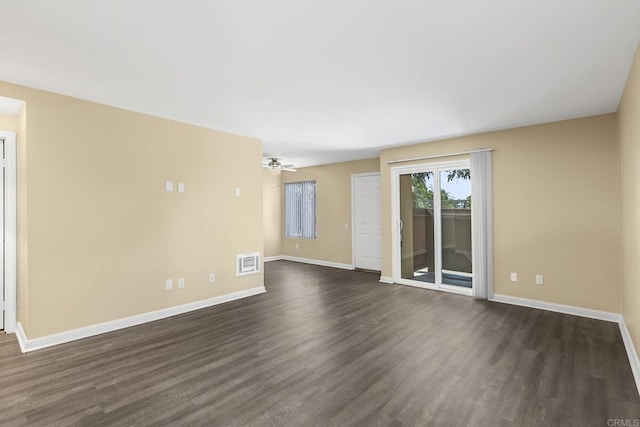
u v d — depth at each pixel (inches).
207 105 136.3
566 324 141.3
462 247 197.3
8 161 131.6
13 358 110.6
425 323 143.7
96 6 70.2
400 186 223.3
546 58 95.5
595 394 87.9
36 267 118.1
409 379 96.3
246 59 96.0
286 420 77.8
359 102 132.6
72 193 126.3
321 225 302.4
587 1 69.0
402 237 223.0
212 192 174.6
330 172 295.0
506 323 143.1
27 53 91.6
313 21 76.8
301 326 141.2
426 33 82.0
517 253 171.3
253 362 107.5
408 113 146.9
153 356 112.3
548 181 162.1
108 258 135.9
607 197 146.9
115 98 128.2
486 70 103.6
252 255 193.8
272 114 148.4
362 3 69.8
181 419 78.3
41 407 83.3
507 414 79.6
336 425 75.9
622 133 126.6
